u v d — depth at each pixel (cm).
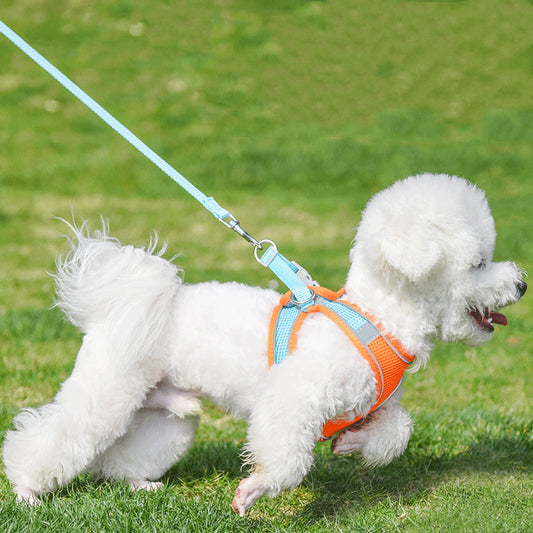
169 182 1692
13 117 2017
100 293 475
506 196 1625
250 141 1894
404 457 575
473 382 816
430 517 477
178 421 514
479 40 2403
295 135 1942
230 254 1299
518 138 1927
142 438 512
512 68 2259
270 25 2547
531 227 1427
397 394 477
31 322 920
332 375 427
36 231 1386
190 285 492
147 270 476
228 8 2677
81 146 1858
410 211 430
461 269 443
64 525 437
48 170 1712
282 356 445
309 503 511
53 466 470
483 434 626
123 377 468
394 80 2212
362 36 2445
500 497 502
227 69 2302
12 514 443
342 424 458
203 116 2048
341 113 2055
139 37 2530
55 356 813
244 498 429
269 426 426
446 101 2108
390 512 486
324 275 1169
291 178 1744
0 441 567
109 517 446
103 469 513
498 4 2606
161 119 2031
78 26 2619
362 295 455
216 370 459
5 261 1220
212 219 1505
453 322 459
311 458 434
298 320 449
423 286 446
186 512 458
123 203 1582
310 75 2252
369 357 437
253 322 459
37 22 2652
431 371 855
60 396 480
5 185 1645
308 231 1451
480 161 1780
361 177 1747
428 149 1839
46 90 2184
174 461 519
